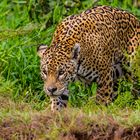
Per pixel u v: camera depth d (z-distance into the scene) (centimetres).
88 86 1526
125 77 1529
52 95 1430
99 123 1300
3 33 1633
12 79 1572
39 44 1548
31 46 1614
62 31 1485
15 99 1493
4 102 1445
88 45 1470
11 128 1311
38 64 1588
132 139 1291
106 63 1492
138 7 1795
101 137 1291
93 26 1490
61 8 1708
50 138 1284
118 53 1523
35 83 1568
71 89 1532
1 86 1527
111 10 1532
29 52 1612
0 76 1562
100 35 1489
